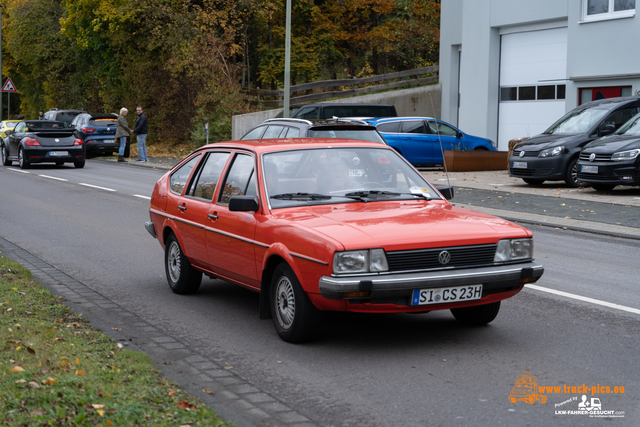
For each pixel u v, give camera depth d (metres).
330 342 5.98
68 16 43.69
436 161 24.45
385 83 37.34
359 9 44.25
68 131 26.69
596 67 24.39
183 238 7.48
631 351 5.68
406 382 4.98
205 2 36.22
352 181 6.54
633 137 16.72
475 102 30.55
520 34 28.94
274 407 4.48
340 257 5.26
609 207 14.65
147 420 3.95
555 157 18.23
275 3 40.22
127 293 7.85
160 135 37.66
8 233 11.88
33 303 6.82
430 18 44.38
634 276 8.65
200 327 6.49
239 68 37.38
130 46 38.78
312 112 27.77
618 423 4.26
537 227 12.65
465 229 5.68
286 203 6.19
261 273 6.12
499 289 5.73
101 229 12.37
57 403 4.10
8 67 61.22
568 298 7.54
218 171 7.13
